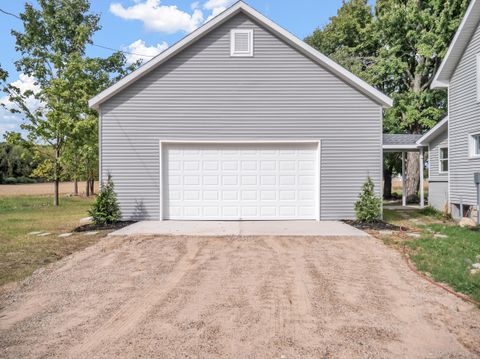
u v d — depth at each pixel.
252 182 12.23
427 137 17.19
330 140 12.17
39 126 18.77
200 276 6.34
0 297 5.41
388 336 4.16
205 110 12.15
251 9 11.87
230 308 4.93
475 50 13.38
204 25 11.88
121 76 21.52
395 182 50.38
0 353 3.81
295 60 12.16
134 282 6.05
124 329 4.33
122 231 10.22
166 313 4.78
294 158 12.26
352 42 29.17
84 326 4.42
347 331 4.27
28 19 21.09
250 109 12.17
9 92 18.75
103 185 12.02
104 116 12.06
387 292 5.57
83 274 6.50
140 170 12.12
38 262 7.23
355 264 7.09
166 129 12.12
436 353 3.80
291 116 12.17
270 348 3.88
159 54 11.83
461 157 14.27
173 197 12.23
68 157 21.06
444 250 7.96
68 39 22.14
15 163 53.88
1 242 9.01
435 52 22.11
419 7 23.02
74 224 12.20
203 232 10.10
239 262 7.22
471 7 12.80
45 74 21.23
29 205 20.70
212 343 3.99
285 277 6.29
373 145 12.17
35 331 4.31
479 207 12.80
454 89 14.76
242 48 12.14
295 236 9.65
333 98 12.16
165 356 3.72
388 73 24.00
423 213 16.09
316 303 5.12
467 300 5.23
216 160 12.23
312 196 12.27
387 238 9.37
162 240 9.20
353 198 12.20
